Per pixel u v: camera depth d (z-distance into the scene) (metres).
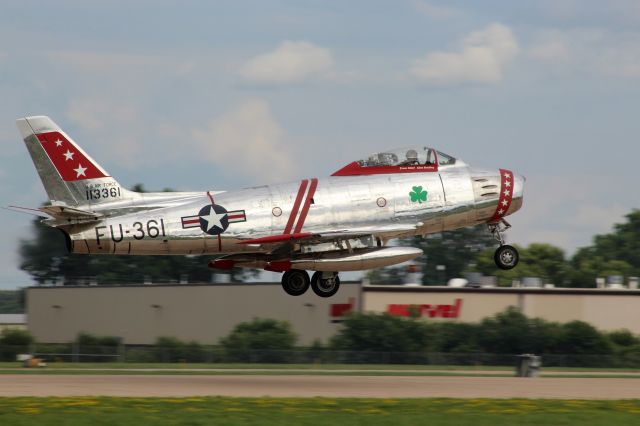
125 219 93.56
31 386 94.31
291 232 93.31
